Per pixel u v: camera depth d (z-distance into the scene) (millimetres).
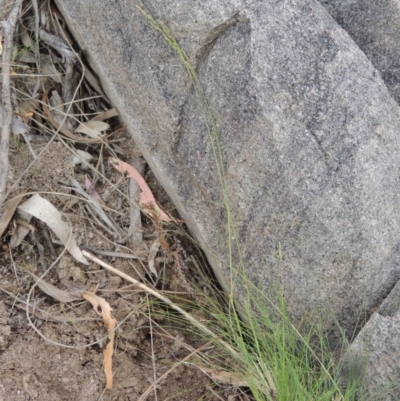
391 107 893
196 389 1070
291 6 874
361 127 866
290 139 870
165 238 1139
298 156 873
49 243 1111
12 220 1110
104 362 1053
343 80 866
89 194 1167
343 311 946
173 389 1069
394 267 922
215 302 1100
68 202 1140
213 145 939
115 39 1032
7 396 1002
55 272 1095
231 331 1066
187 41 904
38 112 1227
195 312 1104
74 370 1044
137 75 1006
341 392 965
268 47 860
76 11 1140
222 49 888
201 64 917
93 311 1073
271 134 871
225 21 874
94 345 1063
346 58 869
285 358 955
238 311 1081
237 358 1025
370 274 906
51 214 1091
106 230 1139
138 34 973
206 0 870
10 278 1080
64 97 1258
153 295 1104
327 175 871
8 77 1115
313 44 871
